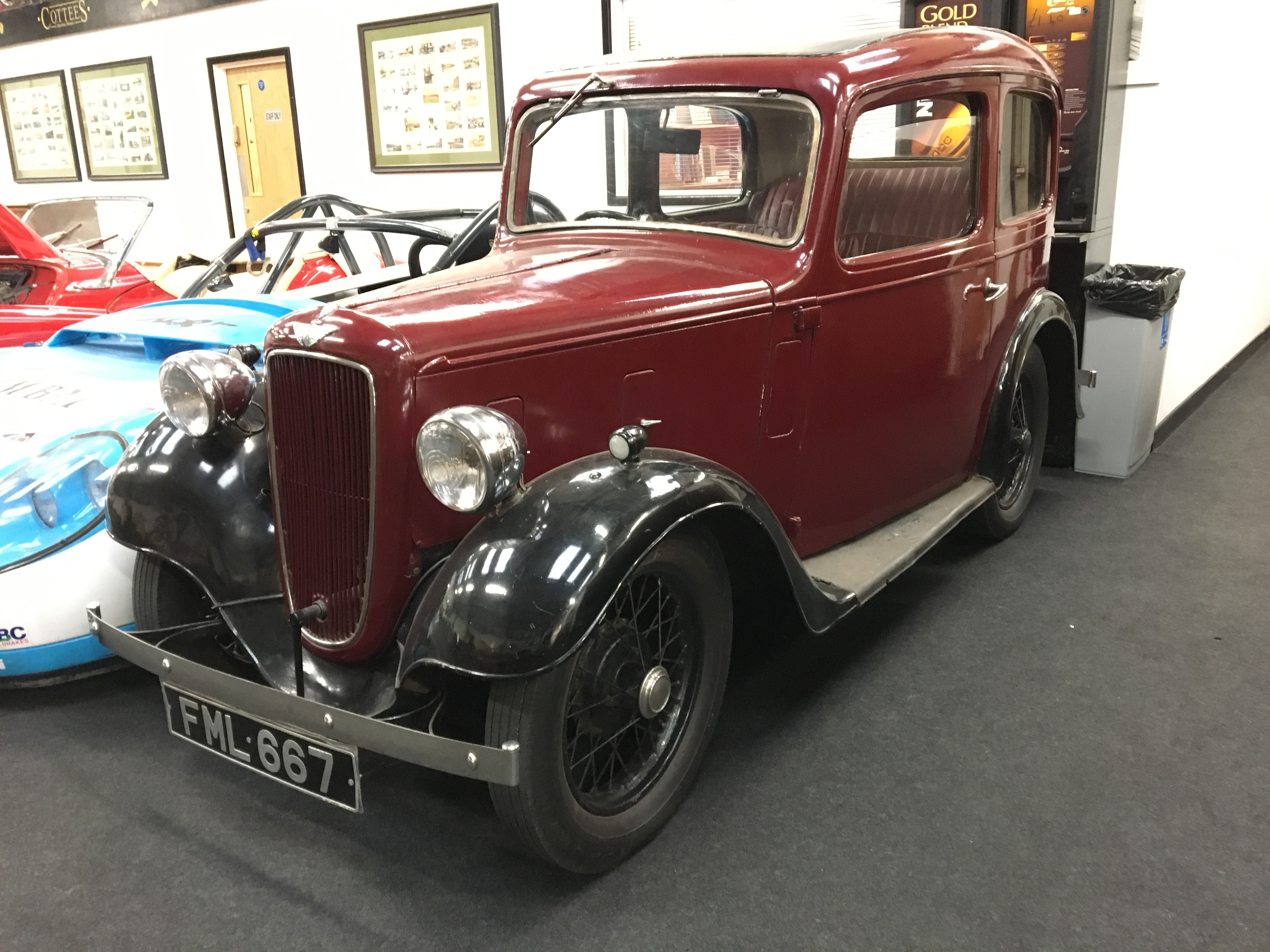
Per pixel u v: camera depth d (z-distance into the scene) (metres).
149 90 7.75
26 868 1.86
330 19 6.30
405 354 1.63
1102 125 3.65
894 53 2.32
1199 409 5.04
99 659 2.39
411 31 5.91
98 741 2.29
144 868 1.85
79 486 2.33
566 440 1.86
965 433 2.96
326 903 1.76
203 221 7.87
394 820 2.00
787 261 2.20
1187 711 2.30
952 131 2.66
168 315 3.02
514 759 1.50
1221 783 2.03
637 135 2.40
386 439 1.65
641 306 1.94
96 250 4.67
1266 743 2.16
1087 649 2.60
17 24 8.53
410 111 6.11
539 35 5.43
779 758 2.16
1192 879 1.76
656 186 2.42
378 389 1.63
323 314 1.75
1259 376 5.74
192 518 2.03
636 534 1.57
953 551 3.31
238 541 2.02
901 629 2.75
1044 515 3.60
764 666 2.56
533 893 1.78
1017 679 2.46
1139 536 3.37
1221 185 5.01
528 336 1.77
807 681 2.48
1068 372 3.54
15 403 2.62
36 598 2.25
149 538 2.04
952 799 2.00
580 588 1.50
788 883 1.78
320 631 1.86
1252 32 5.15
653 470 1.70
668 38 5.08
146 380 2.76
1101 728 2.24
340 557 1.79
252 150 7.26
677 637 1.89
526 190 2.61
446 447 1.54
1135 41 3.84
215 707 1.77
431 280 2.07
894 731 2.25
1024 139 2.94
